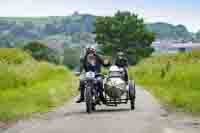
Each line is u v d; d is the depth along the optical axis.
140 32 127.50
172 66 48.44
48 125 14.32
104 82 19.06
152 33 128.50
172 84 34.03
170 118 16.16
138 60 125.81
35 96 23.44
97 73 18.92
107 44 127.44
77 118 16.20
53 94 25.08
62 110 19.53
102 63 19.17
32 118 16.52
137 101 23.50
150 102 22.91
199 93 25.17
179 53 69.62
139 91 31.61
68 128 13.52
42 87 29.62
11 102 21.06
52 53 97.19
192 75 36.66
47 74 42.94
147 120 15.43
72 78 46.91
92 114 17.61
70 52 115.81
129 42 128.00
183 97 23.12
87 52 19.12
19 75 31.86
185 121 15.33
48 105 21.44
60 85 33.12
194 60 60.50
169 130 13.22
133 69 62.62
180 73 38.97
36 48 95.44
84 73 19.03
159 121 15.23
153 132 12.71
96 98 18.64
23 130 13.38
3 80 29.56
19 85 30.52
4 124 15.06
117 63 19.58
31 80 33.75
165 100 23.66
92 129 13.23
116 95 18.95
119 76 19.30
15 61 47.28
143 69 55.72
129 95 19.16
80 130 13.08
